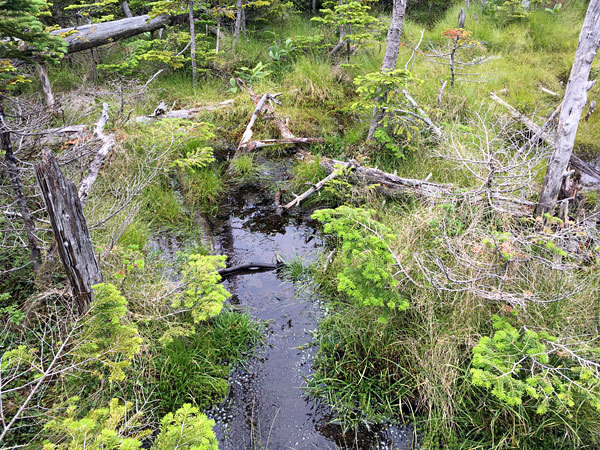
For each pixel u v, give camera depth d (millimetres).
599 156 7184
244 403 3477
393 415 3357
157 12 8555
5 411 2857
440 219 4492
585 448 2883
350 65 8789
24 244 3799
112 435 1885
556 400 2811
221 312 4223
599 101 8648
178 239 5488
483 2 12797
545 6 12750
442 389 3293
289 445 3170
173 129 6211
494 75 9297
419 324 3738
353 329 3969
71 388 3135
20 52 3430
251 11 11570
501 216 4422
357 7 8719
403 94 6762
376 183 5887
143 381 3375
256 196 6555
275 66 9688
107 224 4867
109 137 5750
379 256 3451
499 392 2600
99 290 2611
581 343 2900
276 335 4133
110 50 9820
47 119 4754
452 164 6059
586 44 3725
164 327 3748
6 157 3285
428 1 13477
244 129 7820
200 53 9047
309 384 3645
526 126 7508
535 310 3422
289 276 4938
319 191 6344
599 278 3736
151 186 6070
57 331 3367
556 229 4234
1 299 3533
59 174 2754
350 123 8156
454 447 3051
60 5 8719
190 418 2111
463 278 3658
